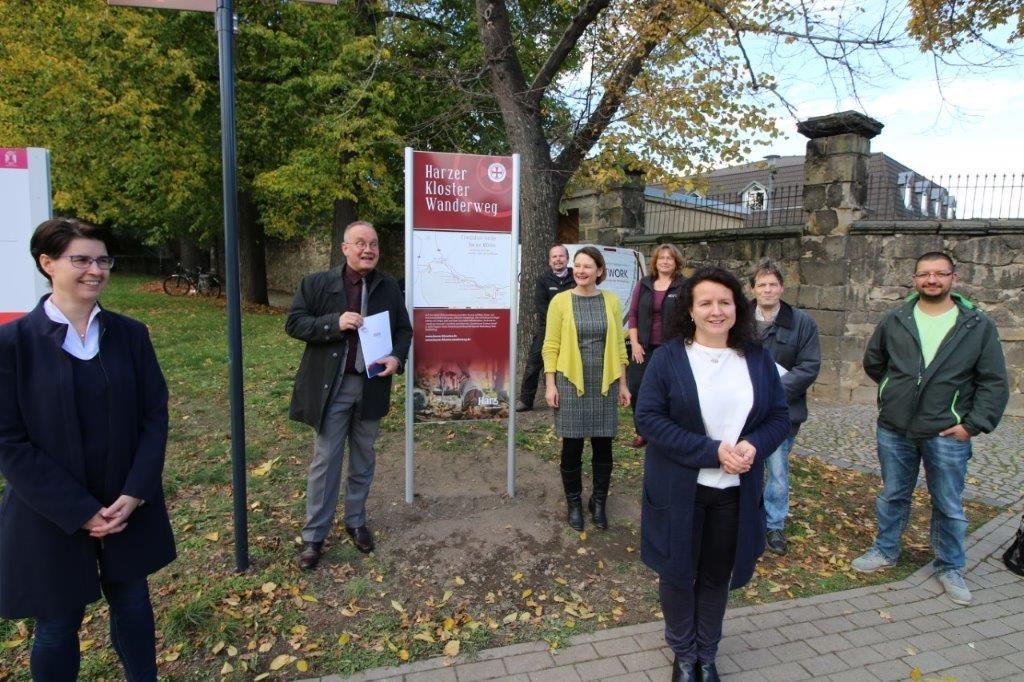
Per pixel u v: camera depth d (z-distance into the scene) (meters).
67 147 11.35
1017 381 7.67
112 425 2.16
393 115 12.10
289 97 11.89
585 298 4.03
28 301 3.38
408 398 4.33
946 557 3.55
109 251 2.20
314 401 3.46
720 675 2.79
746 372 2.53
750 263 9.44
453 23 12.27
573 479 4.13
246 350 10.12
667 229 12.28
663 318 5.12
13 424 2.00
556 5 9.73
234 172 3.19
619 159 7.78
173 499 4.44
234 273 3.26
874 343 3.77
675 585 2.52
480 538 3.98
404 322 3.83
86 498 2.05
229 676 2.75
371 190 13.06
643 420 2.56
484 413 4.48
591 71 7.52
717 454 2.38
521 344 7.28
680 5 6.29
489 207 4.31
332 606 3.27
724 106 7.32
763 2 7.21
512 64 7.14
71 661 2.21
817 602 3.42
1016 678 2.81
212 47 12.13
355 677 2.76
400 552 3.79
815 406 8.24
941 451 3.46
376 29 11.33
